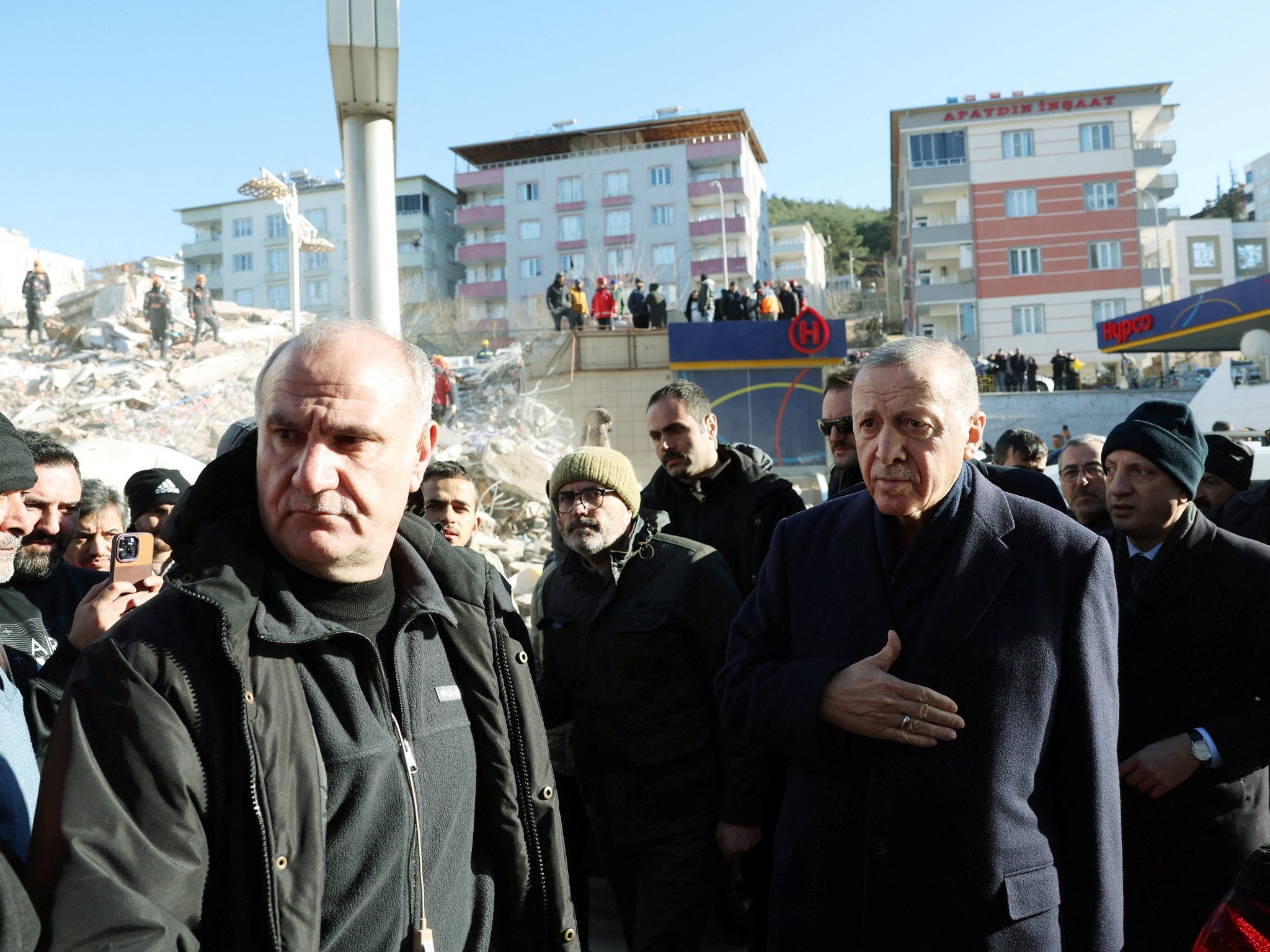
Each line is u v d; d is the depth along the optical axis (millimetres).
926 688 1831
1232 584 2471
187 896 1234
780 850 2066
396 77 7074
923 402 1874
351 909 1382
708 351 16766
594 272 54906
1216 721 2342
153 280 20859
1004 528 1983
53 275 52531
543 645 3074
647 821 2791
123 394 17031
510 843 1672
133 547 2072
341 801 1405
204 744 1303
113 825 1190
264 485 1470
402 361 1534
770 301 19047
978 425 2051
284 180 14727
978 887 1783
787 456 16688
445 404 15414
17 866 1208
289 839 1315
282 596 1450
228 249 67688
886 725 1824
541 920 1693
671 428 3545
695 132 57750
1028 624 1895
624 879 2855
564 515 2852
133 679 1271
